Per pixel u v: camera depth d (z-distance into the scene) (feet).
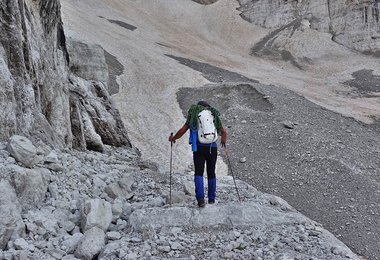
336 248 19.92
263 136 106.52
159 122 126.62
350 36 231.09
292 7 259.19
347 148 99.14
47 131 33.96
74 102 53.26
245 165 93.56
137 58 198.49
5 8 30.91
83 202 22.98
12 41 31.09
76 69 76.18
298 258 18.10
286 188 82.33
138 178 32.89
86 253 18.21
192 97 148.87
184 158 100.01
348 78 195.52
